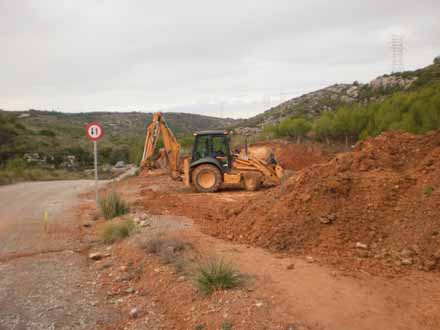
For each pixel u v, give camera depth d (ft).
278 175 46.55
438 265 16.44
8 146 162.40
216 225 25.93
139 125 425.28
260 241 21.61
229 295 14.35
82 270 19.13
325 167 25.91
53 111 398.21
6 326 13.23
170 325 13.29
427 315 12.63
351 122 86.48
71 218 32.19
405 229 19.03
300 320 12.45
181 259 18.65
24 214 34.37
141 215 29.86
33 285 17.02
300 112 213.05
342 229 20.61
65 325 13.37
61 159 172.04
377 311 13.08
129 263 19.63
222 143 47.01
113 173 140.46
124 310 14.61
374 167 25.44
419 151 26.35
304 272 16.92
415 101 72.02
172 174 52.70
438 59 198.90
